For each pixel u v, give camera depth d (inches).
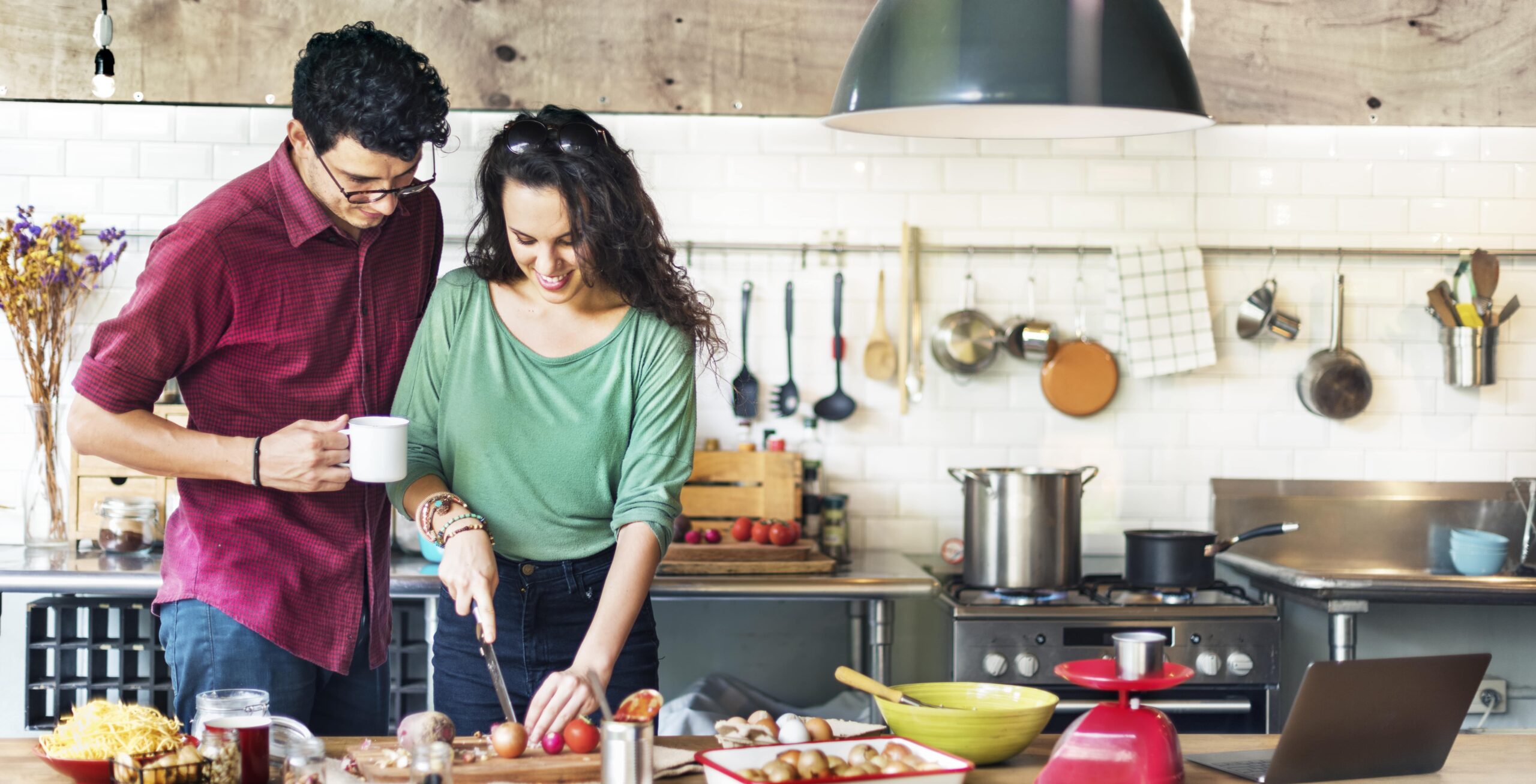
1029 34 65.1
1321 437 160.9
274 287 86.1
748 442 155.6
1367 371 159.8
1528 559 154.9
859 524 159.0
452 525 79.7
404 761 64.2
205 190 152.3
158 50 149.1
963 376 158.4
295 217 85.7
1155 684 66.6
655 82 153.6
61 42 148.4
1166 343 156.3
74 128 151.1
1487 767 73.1
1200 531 153.2
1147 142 158.9
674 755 70.7
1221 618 134.6
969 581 141.0
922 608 159.3
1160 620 134.3
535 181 77.2
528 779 65.8
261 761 64.9
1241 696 137.7
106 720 66.9
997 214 158.6
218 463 83.2
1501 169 160.2
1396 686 69.2
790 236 157.3
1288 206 159.6
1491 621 161.0
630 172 82.0
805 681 160.2
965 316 156.6
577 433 84.4
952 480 159.2
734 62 154.0
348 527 90.2
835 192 157.3
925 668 159.5
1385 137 159.6
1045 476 137.9
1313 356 158.9
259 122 152.5
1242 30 157.5
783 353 157.9
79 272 146.3
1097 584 147.9
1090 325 159.8
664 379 85.3
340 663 90.3
